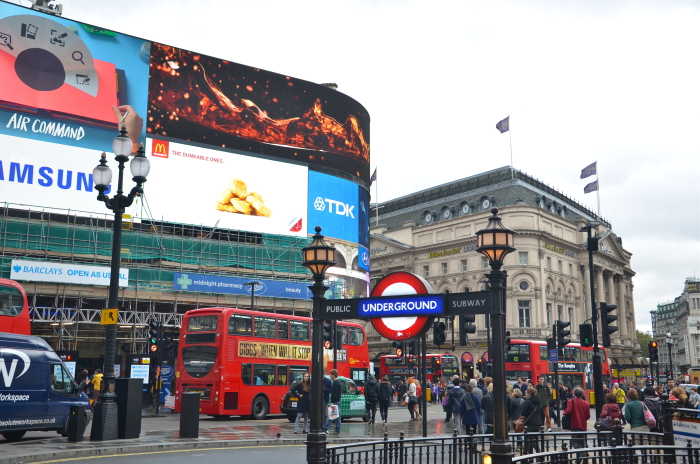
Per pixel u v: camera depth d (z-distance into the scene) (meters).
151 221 47.69
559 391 31.92
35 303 41.03
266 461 14.08
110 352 16.69
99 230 45.09
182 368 26.67
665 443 11.62
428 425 25.02
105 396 16.56
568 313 79.44
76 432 16.09
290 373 28.28
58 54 45.78
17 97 43.66
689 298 174.75
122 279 42.62
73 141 45.44
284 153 55.78
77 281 40.09
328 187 58.38
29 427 17.25
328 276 56.69
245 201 52.72
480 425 19.36
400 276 10.21
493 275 9.11
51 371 18.08
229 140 52.75
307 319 29.78
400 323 10.16
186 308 50.09
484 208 78.94
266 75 56.16
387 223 91.44
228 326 26.25
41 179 43.78
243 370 26.42
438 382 51.09
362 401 26.69
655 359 36.50
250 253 52.28
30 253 41.91
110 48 48.22
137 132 48.28
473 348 73.50
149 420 25.94
